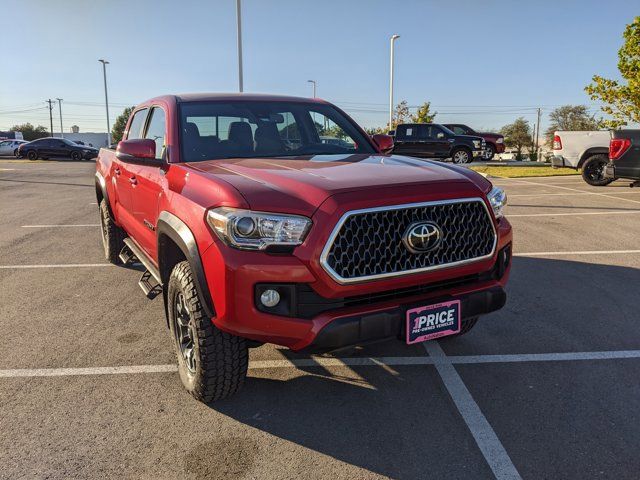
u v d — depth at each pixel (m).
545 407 3.11
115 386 3.42
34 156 35.41
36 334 4.28
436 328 2.89
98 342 4.11
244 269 2.57
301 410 3.12
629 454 2.65
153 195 3.76
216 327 2.90
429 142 21.89
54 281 5.78
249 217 2.56
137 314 4.73
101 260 6.72
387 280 2.67
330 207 2.55
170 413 3.09
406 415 3.06
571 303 4.88
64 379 3.52
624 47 16.05
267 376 3.56
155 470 2.58
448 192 2.82
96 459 2.66
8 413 3.10
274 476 2.54
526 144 72.75
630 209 9.87
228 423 2.99
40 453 2.71
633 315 4.56
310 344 2.63
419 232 2.69
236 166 3.24
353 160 3.53
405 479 2.50
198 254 2.76
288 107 4.40
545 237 7.65
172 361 3.78
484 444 2.76
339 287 2.57
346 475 2.54
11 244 7.74
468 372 3.58
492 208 3.07
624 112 16.73
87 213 10.78
